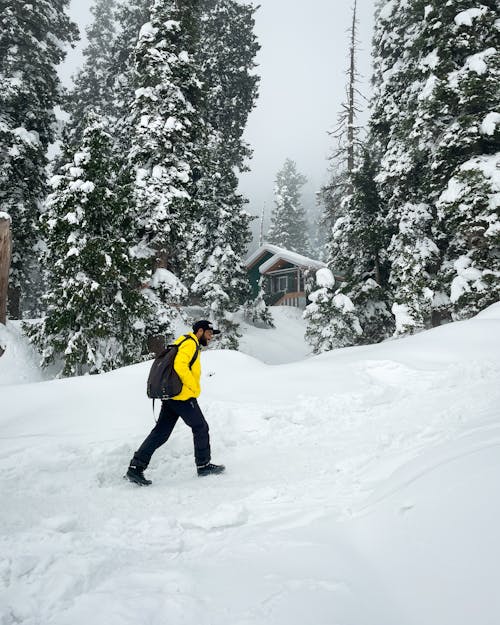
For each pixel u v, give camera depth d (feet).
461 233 47.78
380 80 76.59
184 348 14.10
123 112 77.97
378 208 66.80
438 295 55.62
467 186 45.85
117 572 7.23
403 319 52.13
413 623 4.83
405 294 52.90
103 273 37.40
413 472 9.22
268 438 17.43
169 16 52.24
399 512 7.64
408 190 59.06
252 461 14.96
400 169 58.03
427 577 5.61
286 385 23.48
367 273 66.80
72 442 16.39
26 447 15.78
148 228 47.67
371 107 80.18
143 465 13.46
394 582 5.75
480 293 45.37
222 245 78.79
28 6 65.16
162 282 48.47
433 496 7.50
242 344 82.99
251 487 12.19
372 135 74.90
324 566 6.61
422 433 14.56
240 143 92.02
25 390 22.80
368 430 16.92
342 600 5.52
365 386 22.88
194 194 58.08
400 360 26.94
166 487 12.94
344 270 69.92
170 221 49.11
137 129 49.65
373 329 67.46
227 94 91.09
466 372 22.91
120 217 40.32
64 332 39.75
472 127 47.80
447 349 28.07
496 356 25.53
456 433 12.41
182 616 5.47
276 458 14.94
